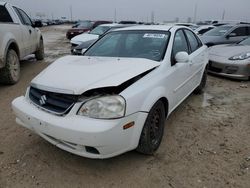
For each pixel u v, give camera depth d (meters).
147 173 2.75
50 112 2.58
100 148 2.40
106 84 2.48
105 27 11.45
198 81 4.99
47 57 10.51
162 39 3.67
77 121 2.39
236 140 3.46
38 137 3.48
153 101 2.80
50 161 2.95
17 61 6.26
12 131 3.66
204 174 2.73
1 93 5.42
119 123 2.42
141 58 3.28
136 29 4.06
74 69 2.92
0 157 3.02
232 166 2.87
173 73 3.38
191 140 3.45
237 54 6.58
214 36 10.31
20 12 7.35
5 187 2.53
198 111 4.49
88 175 2.72
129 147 2.63
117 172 2.76
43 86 2.68
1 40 5.46
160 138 3.18
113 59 3.27
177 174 2.74
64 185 2.57
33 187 2.54
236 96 5.36
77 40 10.57
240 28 10.45
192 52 4.46
